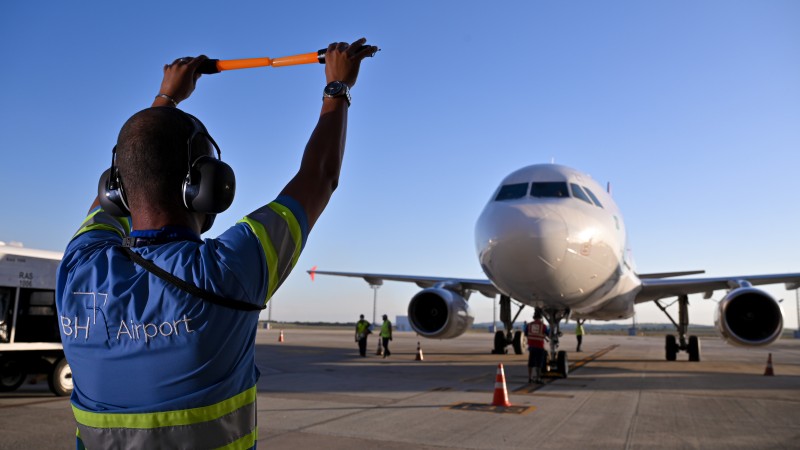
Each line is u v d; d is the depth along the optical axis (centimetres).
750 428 649
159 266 122
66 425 661
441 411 749
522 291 1018
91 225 152
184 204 138
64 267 133
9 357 920
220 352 121
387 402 825
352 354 1959
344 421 678
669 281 1608
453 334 1469
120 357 120
